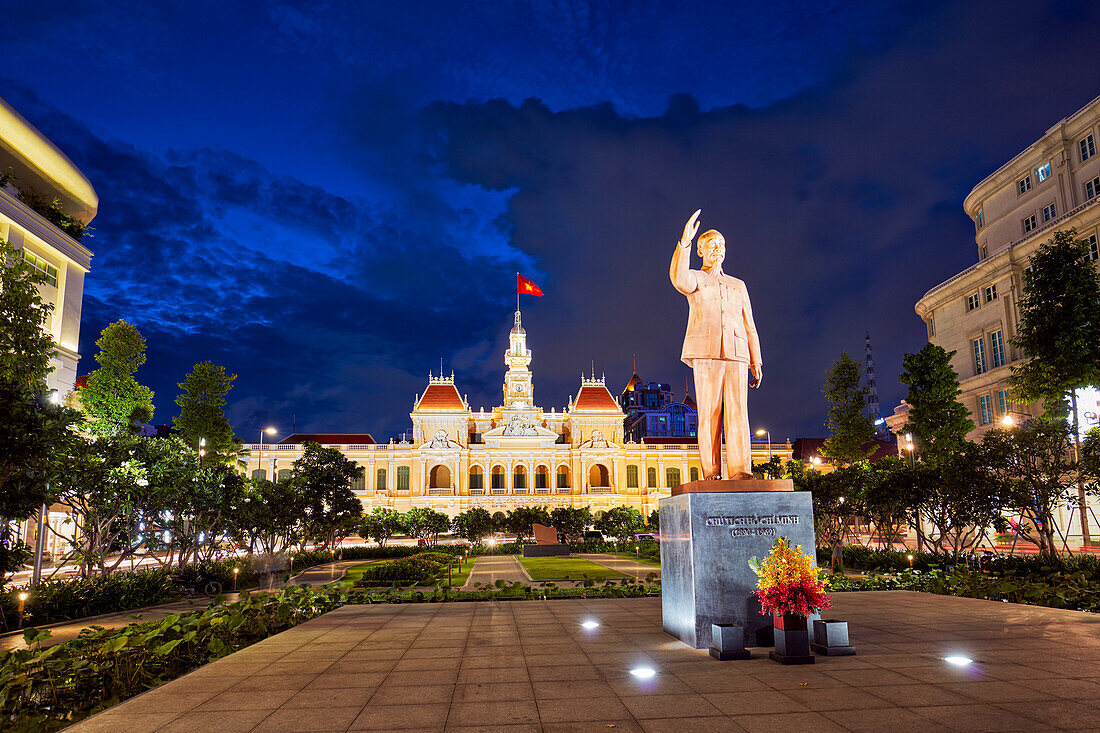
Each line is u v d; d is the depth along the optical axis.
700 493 11.87
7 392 17.02
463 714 7.81
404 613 16.81
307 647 12.06
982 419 57.69
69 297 39.78
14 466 17.27
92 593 21.39
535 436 103.75
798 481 36.97
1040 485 26.12
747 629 11.51
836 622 10.65
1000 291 55.38
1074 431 27.84
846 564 34.72
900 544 53.91
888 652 10.69
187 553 30.92
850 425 48.97
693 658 10.66
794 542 11.84
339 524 46.75
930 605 16.27
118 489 25.36
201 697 8.63
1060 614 14.49
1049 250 26.88
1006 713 7.49
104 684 9.96
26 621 18.97
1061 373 26.08
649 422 161.62
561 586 27.14
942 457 33.62
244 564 31.39
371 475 100.94
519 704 8.20
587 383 112.31
